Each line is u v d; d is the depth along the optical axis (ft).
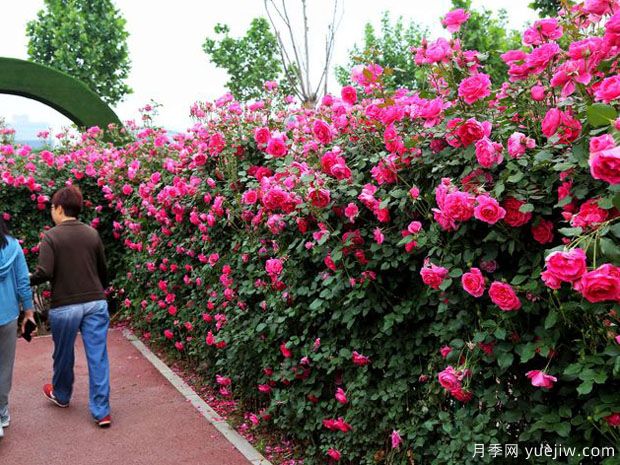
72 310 14.21
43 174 25.88
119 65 77.46
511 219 7.43
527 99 8.04
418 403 9.61
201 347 17.20
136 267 22.68
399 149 8.95
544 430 7.67
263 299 13.88
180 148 19.56
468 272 8.12
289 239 12.21
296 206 10.50
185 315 18.61
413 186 8.69
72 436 13.78
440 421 9.02
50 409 15.55
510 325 7.59
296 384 12.64
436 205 8.87
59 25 76.23
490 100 8.50
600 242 5.84
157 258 20.54
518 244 7.57
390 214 9.81
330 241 10.44
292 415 12.72
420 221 9.14
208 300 16.34
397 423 9.91
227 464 12.22
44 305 25.58
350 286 10.18
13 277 13.32
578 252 5.82
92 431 14.06
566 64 7.03
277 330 12.67
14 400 16.31
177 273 19.04
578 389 6.35
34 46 76.84
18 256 13.30
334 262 10.29
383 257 9.55
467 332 8.42
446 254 8.26
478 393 8.25
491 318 8.02
